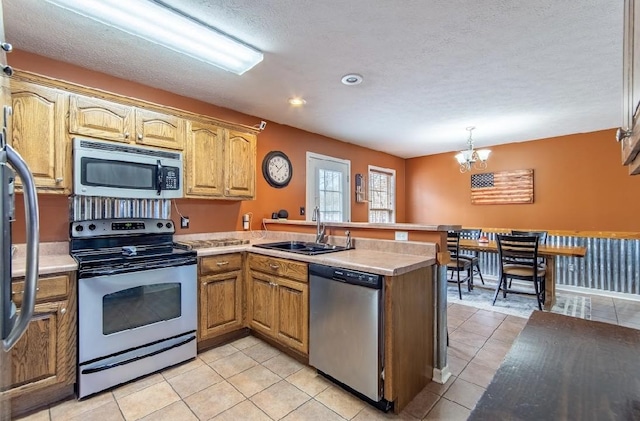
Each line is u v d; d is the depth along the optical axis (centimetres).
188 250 252
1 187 73
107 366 202
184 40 197
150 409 185
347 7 172
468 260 436
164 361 228
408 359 192
